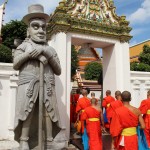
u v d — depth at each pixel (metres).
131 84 13.17
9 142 9.90
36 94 7.16
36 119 7.38
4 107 10.61
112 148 8.84
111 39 11.38
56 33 10.12
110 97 11.29
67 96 9.89
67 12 10.37
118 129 6.18
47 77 7.35
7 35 19.09
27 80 7.16
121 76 11.37
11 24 19.16
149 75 13.85
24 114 6.91
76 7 10.67
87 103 9.65
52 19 10.37
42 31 7.48
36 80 7.21
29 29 7.64
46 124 7.23
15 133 7.14
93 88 21.91
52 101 7.32
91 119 8.46
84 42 11.32
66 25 9.96
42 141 6.94
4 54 12.67
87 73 29.50
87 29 10.63
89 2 11.02
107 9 11.48
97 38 10.99
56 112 7.39
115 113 6.34
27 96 7.01
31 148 7.13
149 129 9.62
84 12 10.80
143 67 16.86
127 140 6.12
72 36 10.41
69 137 9.69
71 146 9.28
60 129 7.50
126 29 11.46
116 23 11.57
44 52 7.24
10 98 10.68
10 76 10.80
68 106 9.85
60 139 7.38
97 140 8.34
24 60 7.20
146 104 9.84
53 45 10.53
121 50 11.54
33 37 7.44
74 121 12.40
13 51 8.45
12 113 10.59
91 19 10.90
